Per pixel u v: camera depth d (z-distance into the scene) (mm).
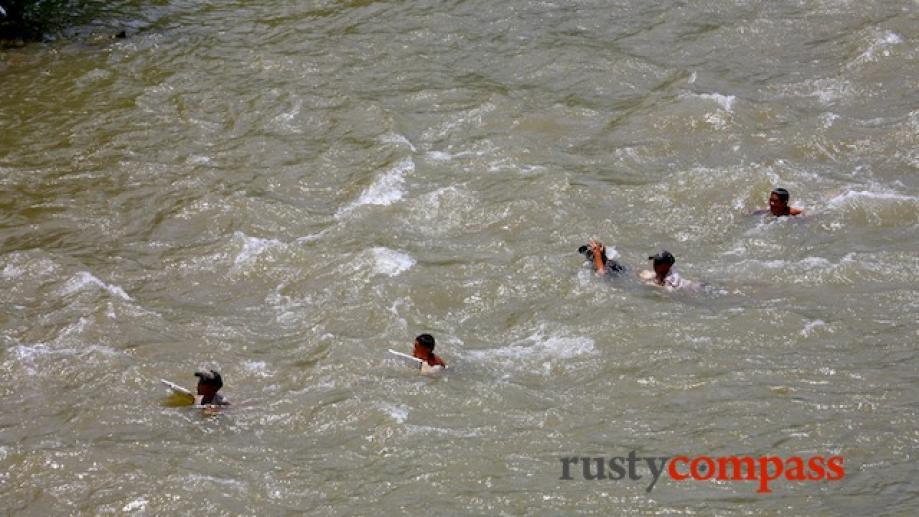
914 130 35500
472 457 22250
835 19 45094
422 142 37156
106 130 38469
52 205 33906
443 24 46812
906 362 24578
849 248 29766
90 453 22922
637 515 20328
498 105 38812
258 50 44594
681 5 47594
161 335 27406
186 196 34125
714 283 28344
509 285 28594
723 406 23438
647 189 33125
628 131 37062
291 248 30812
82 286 29594
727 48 43406
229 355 26484
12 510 21578
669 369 24812
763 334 25875
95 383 25531
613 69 41719
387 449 22672
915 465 21328
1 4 47938
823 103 38625
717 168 33844
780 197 30984
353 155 36156
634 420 23203
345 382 25047
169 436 23516
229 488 21781
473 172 34844
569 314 27297
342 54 44188
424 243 31109
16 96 41062
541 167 34688
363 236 31609
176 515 21156
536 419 23359
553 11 47938
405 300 28203
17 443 23375
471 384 24688
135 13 48781
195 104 40219
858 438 22203
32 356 26484
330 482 21812
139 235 32344
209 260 30797
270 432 23594
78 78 42406
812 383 24031
